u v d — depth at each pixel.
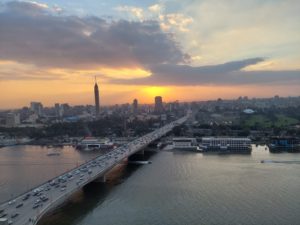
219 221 186.88
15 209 177.50
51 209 184.88
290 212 198.75
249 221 186.25
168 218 193.12
